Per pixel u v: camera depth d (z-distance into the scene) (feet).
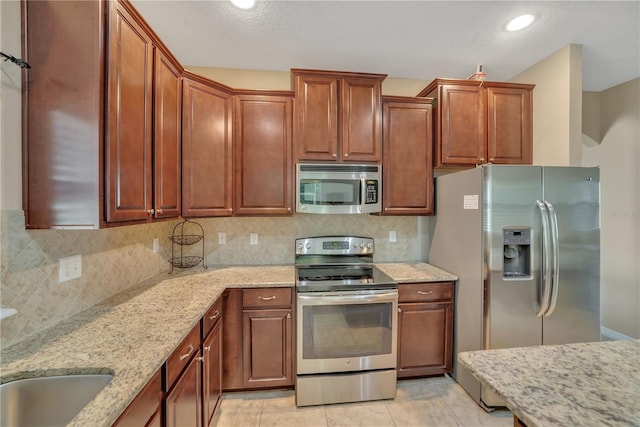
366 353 6.52
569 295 6.28
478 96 7.82
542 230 6.10
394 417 6.07
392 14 5.98
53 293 4.07
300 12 5.90
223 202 6.95
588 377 2.66
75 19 3.63
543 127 7.84
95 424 2.27
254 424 5.85
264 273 7.36
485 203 6.17
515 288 6.18
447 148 7.72
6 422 2.94
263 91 7.26
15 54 3.54
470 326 6.64
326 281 6.72
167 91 5.47
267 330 6.59
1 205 3.38
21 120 3.59
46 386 3.01
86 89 3.63
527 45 7.16
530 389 2.48
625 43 7.09
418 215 8.04
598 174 6.32
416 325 7.06
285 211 7.36
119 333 3.85
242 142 7.23
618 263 9.59
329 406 6.40
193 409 4.51
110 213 3.79
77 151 3.63
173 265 7.83
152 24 6.26
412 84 9.05
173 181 5.75
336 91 7.41
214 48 7.25
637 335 9.12
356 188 7.36
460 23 6.30
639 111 9.07
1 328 3.39
